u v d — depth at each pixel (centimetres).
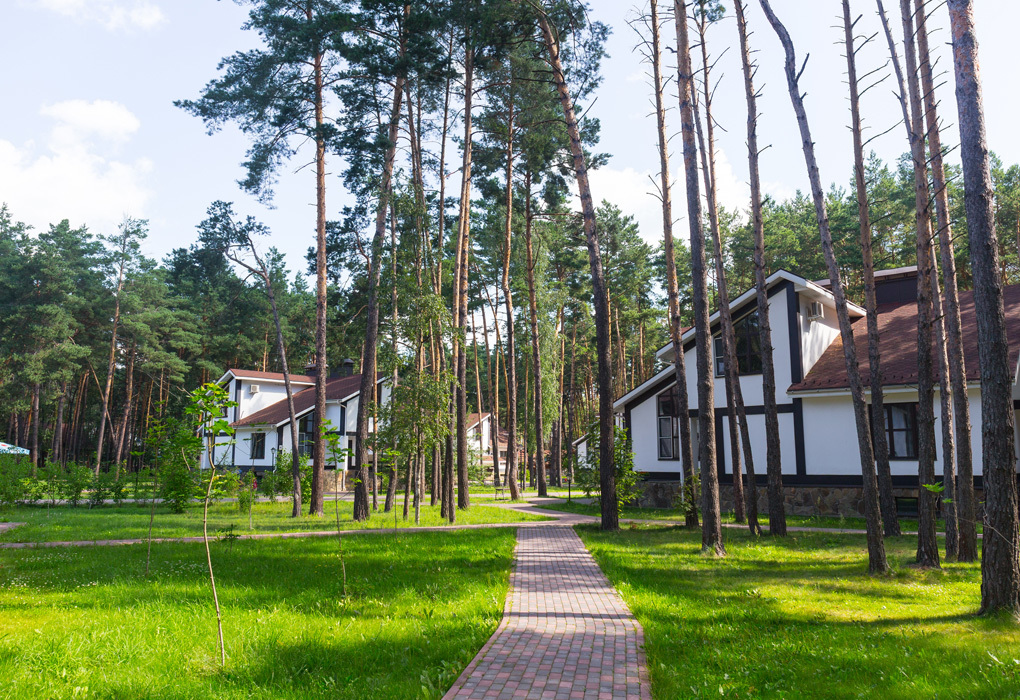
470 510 2609
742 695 521
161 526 2023
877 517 1106
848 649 656
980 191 835
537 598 902
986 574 803
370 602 855
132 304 4866
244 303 5562
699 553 1347
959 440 1220
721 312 1847
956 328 1205
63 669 559
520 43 1989
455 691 522
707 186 1828
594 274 1853
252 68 2125
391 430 1911
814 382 2188
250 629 700
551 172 2889
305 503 2806
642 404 2662
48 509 2819
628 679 555
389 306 2247
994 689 518
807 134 1261
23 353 4594
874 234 3925
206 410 668
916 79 1266
